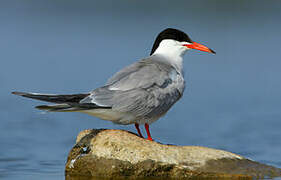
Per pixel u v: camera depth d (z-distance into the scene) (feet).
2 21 98.58
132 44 80.02
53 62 68.28
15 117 46.11
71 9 112.78
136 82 28.55
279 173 27.17
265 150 36.52
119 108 27.91
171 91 29.55
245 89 57.98
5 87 56.08
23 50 75.00
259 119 46.32
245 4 110.11
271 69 67.21
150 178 26.68
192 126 44.24
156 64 30.17
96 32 91.50
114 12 113.50
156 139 40.19
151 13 110.52
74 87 56.24
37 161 32.86
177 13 110.11
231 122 45.42
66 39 84.28
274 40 86.12
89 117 47.26
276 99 53.83
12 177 28.58
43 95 26.50
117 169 26.84
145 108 28.60
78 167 27.94
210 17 106.01
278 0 112.47
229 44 82.64
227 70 66.80
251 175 26.81
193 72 65.46
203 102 52.80
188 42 32.86
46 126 43.45
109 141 27.55
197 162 27.09
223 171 26.86
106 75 61.67
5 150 35.70
